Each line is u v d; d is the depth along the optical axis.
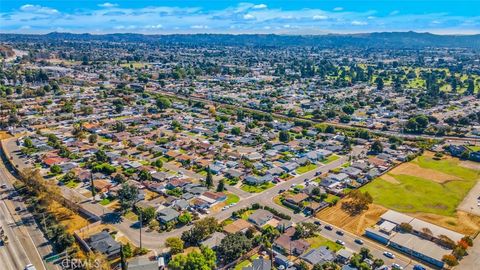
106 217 143.00
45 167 191.50
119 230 134.38
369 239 133.25
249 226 135.88
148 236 131.00
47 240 126.38
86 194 162.25
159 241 128.00
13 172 185.25
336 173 192.62
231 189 172.38
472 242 128.50
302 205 155.38
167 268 113.12
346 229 139.62
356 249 126.50
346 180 183.50
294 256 121.81
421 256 122.06
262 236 128.50
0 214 143.25
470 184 179.88
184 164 198.50
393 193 170.38
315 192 164.00
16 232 130.88
